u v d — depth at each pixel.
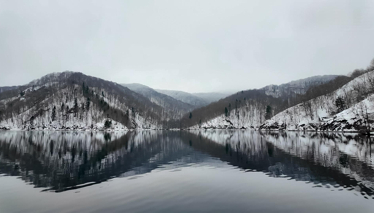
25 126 179.50
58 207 14.10
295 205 14.20
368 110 88.25
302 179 20.55
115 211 13.34
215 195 16.39
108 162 31.08
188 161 31.66
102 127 183.62
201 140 74.56
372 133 77.38
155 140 76.69
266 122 163.50
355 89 123.31
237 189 17.86
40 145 54.69
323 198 15.38
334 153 36.19
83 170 25.53
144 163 30.30
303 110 145.12
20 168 26.61
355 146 45.66
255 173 23.52
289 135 90.94
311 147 45.59
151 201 15.14
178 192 17.17
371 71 132.25
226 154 38.47
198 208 13.79
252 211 13.24
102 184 19.61
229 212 13.11
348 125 95.19
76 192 17.25
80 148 49.19
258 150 43.00
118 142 67.44
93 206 14.23
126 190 17.75
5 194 16.80
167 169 26.17
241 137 85.75
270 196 16.02
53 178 21.81
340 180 19.91
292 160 30.73
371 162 28.08
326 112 128.00
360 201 14.72
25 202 15.05
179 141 71.44
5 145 53.69
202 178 21.64
